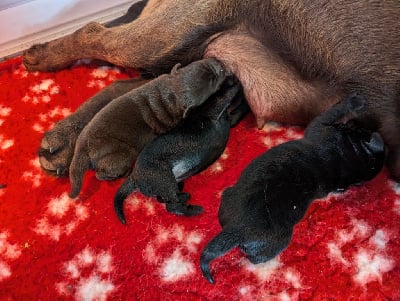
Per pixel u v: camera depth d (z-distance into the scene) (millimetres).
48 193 443
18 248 419
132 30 438
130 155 396
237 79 433
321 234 416
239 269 404
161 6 424
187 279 402
